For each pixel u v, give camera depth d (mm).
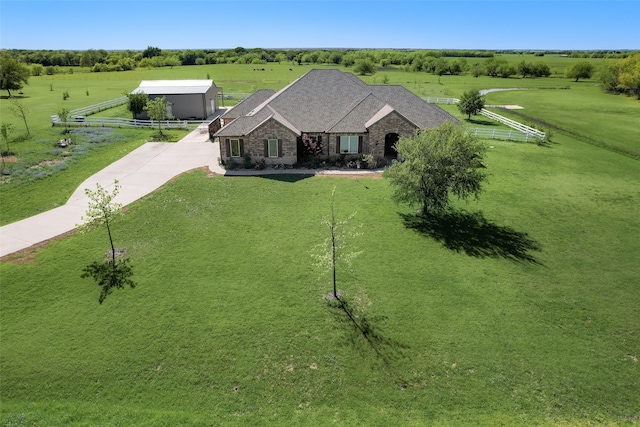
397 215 26531
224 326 16875
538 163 37469
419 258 21891
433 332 16734
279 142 34094
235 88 90188
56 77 117062
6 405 13469
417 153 24312
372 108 36312
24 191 29438
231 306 18031
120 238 23359
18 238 23203
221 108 64688
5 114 56000
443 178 24078
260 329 16750
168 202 27844
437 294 19031
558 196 30156
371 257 21891
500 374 14812
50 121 50938
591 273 20984
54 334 16391
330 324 17062
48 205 27516
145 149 39969
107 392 14008
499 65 135625
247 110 43312
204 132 47500
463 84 106875
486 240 23906
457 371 14930
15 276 19750
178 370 14844
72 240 23047
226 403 13617
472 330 16875
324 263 21016
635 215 27375
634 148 43812
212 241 23109
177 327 16797
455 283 19875
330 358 15430
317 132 35188
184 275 20094
